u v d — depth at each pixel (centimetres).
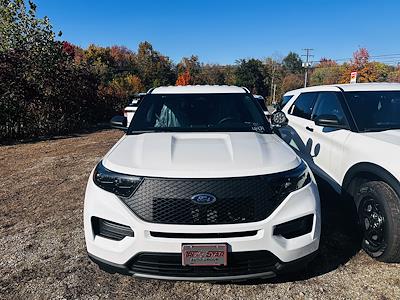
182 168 250
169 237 236
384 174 303
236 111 385
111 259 248
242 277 240
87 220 261
